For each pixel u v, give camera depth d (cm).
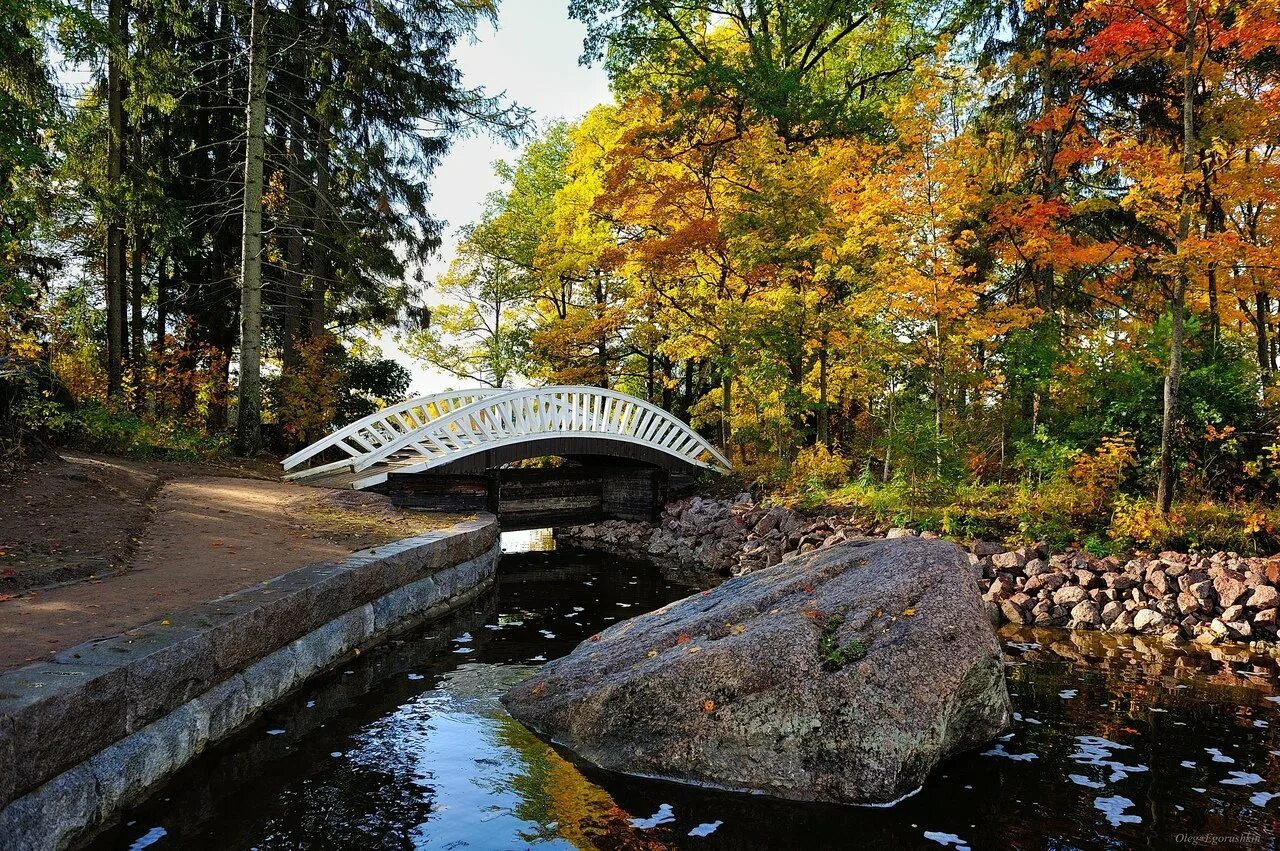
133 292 2002
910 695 491
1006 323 1328
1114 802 475
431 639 851
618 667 587
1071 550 1095
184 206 1825
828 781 475
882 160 1513
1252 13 977
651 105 1989
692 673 519
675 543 1608
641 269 1931
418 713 616
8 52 1319
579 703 558
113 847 402
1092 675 740
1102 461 1140
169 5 1576
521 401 1577
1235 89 1388
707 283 2011
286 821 440
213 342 2056
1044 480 1312
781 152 1772
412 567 898
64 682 406
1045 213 1280
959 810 462
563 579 1269
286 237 1978
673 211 1927
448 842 421
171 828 426
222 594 629
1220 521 1068
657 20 2119
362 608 783
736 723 498
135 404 1719
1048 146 1545
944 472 1317
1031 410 1502
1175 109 1432
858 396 2034
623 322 2333
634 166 1905
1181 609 921
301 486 1288
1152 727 598
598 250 2281
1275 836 434
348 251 1919
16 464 930
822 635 529
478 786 490
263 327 2297
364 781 493
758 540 1448
